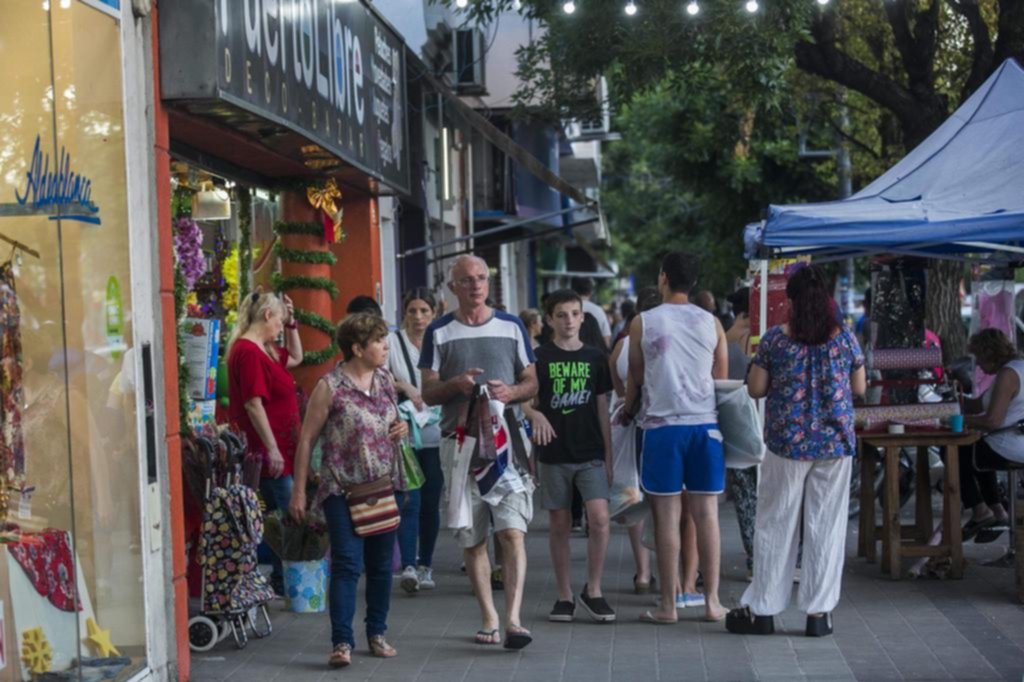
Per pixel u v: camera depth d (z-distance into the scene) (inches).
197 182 657.6
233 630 556.1
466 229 1472.7
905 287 765.3
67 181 432.5
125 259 468.4
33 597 415.8
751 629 565.3
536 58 1306.6
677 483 581.6
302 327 779.4
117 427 461.1
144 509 473.1
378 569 541.3
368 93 774.5
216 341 600.7
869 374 760.3
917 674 494.0
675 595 592.1
